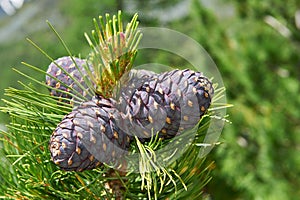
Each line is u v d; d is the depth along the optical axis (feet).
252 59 8.17
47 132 2.09
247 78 8.11
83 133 1.91
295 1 8.41
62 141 1.90
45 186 2.08
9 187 2.28
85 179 2.13
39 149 2.11
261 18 8.74
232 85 8.24
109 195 2.10
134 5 9.84
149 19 9.95
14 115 2.05
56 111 2.07
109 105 1.96
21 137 2.14
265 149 7.91
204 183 2.22
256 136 8.00
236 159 7.93
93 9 9.66
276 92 8.14
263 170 7.98
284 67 8.32
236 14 8.96
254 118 8.00
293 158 7.82
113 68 1.97
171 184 2.11
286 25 8.57
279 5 8.54
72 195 2.06
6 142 2.22
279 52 8.28
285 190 7.91
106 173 2.10
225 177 7.91
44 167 2.07
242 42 8.34
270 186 7.96
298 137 7.96
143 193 2.15
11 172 2.28
